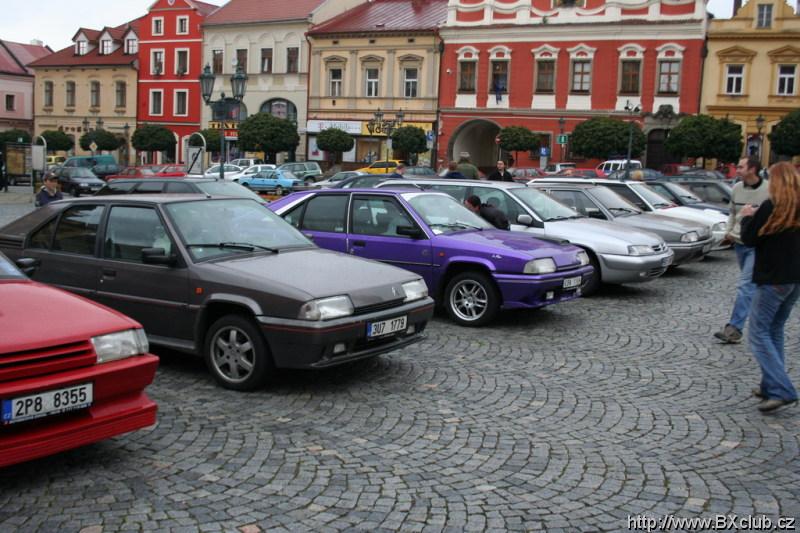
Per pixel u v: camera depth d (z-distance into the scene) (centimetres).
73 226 756
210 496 439
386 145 5294
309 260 696
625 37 4553
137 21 6606
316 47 5478
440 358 771
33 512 415
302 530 400
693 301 1148
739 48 4403
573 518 420
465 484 462
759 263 604
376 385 670
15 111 7712
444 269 928
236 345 645
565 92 4725
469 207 1129
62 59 6825
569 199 1428
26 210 2797
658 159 4562
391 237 962
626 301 1139
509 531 404
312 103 5541
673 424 580
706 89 4488
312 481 462
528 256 891
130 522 405
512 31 4819
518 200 1170
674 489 461
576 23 4631
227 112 2052
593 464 498
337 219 1002
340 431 551
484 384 680
